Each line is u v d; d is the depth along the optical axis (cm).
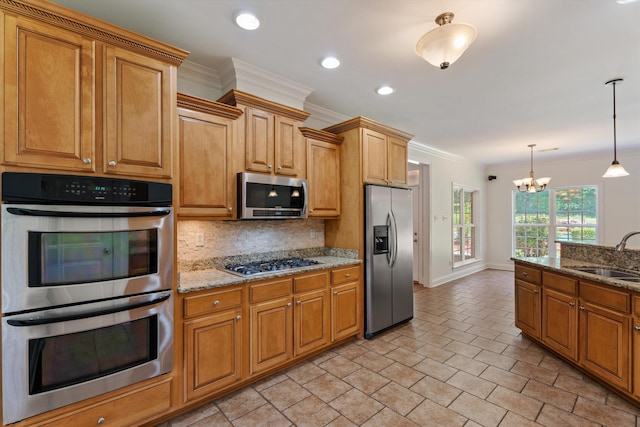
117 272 168
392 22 202
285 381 240
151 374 180
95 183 161
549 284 281
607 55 240
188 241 256
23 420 144
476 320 382
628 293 206
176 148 193
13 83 142
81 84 159
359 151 322
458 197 670
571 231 647
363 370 258
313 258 333
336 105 352
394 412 202
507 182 729
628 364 206
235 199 248
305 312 267
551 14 191
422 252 569
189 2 183
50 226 148
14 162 142
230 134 244
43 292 147
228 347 217
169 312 187
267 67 263
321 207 316
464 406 208
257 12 192
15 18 143
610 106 350
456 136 480
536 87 301
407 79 285
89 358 160
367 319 323
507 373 252
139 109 178
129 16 197
